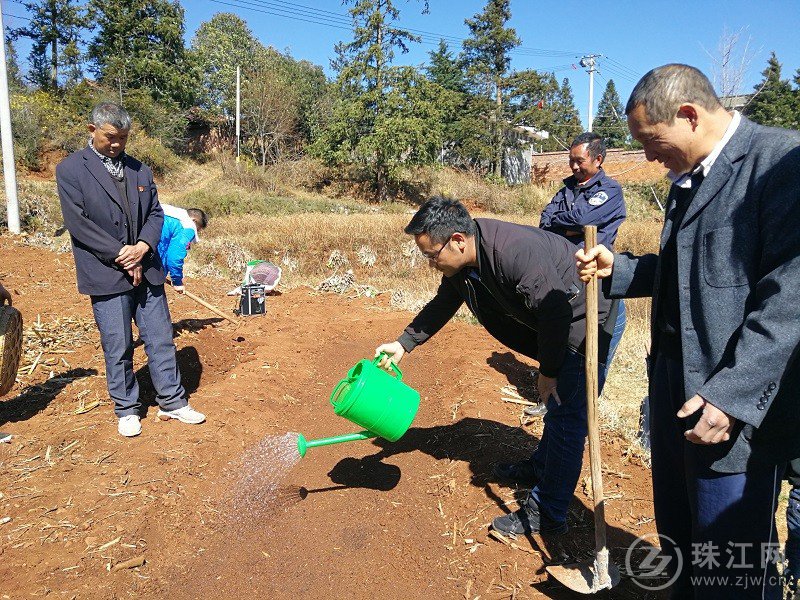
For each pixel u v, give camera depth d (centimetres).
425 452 414
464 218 273
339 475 385
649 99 192
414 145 3409
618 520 333
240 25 5528
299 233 1559
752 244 182
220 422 432
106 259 376
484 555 304
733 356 182
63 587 269
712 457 193
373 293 917
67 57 3497
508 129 4072
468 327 704
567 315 268
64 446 383
